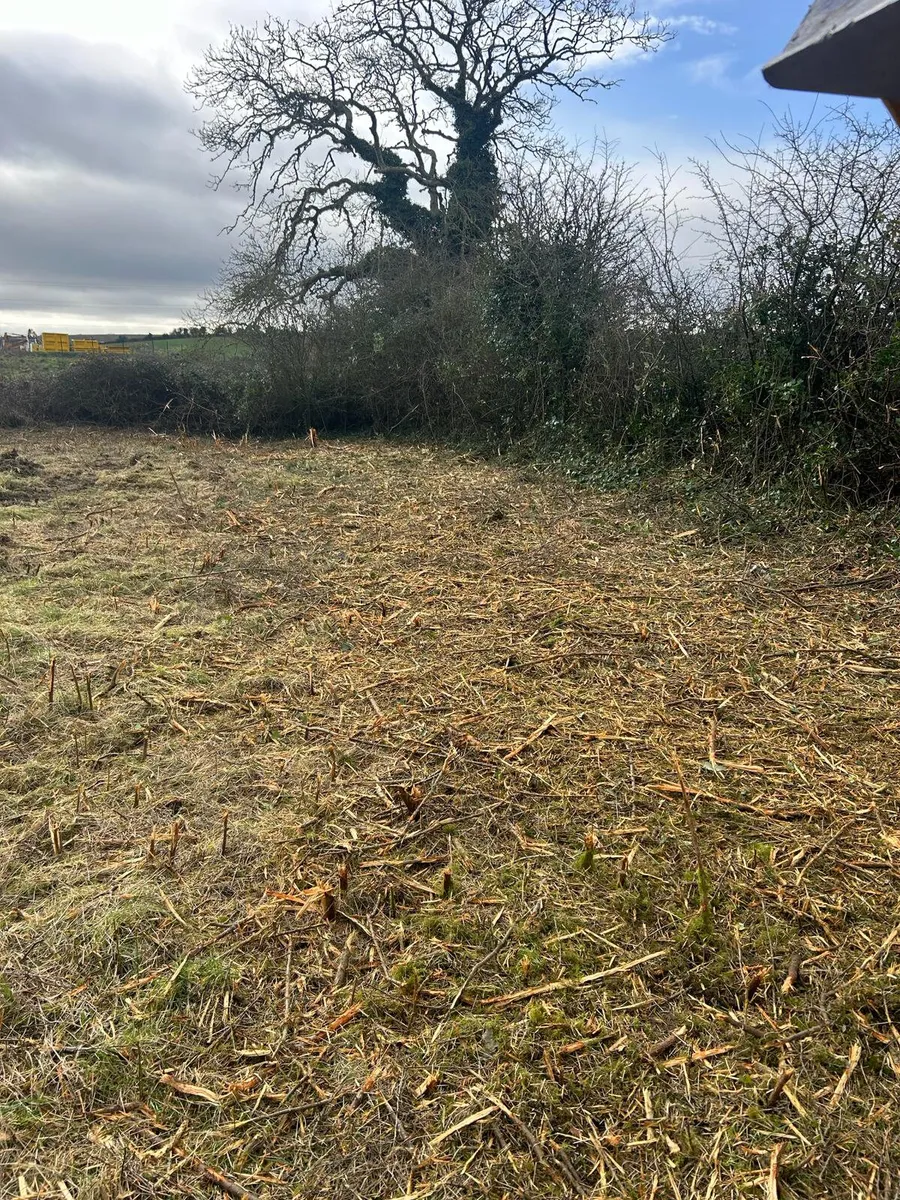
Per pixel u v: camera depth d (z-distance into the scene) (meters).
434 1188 1.55
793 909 2.25
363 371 12.05
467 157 17.25
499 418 10.27
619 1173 1.57
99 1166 1.60
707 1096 1.72
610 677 3.71
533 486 7.91
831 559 5.30
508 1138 1.64
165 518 6.71
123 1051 1.84
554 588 4.89
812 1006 1.93
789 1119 1.67
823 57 0.95
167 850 2.54
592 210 9.95
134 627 4.36
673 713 3.37
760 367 6.79
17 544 5.86
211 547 5.86
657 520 6.47
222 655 4.02
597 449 8.56
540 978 2.03
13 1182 1.57
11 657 3.91
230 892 2.36
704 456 7.23
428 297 11.98
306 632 4.31
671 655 3.94
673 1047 1.83
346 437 12.14
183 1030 1.91
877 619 4.33
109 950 2.13
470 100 17.66
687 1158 1.60
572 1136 1.64
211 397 13.13
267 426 12.56
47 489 7.82
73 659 3.92
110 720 3.35
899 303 6.10
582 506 7.01
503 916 2.25
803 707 3.40
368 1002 1.97
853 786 2.82
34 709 3.41
